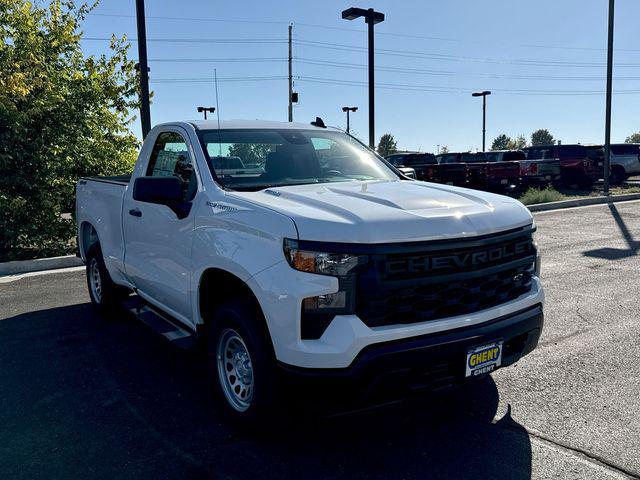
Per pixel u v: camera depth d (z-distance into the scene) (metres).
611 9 18.59
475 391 4.08
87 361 4.83
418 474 3.04
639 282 7.34
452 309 3.14
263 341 3.17
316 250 2.92
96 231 5.88
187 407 3.91
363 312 2.91
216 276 3.70
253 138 4.41
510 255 3.41
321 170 4.53
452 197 3.59
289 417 3.22
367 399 2.91
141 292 5.08
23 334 5.59
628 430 3.48
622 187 24.34
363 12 15.52
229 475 3.06
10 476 3.07
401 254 2.95
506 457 3.19
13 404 3.99
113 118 11.46
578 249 9.81
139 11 11.07
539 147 25.83
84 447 3.38
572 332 5.36
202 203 3.83
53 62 10.41
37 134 10.01
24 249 10.14
